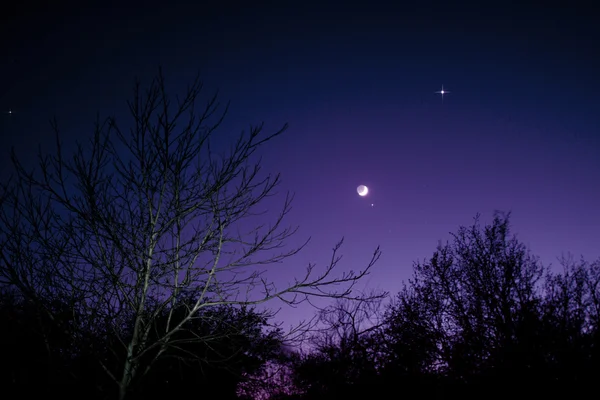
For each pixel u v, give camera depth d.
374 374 14.50
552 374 11.84
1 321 8.03
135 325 8.48
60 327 7.77
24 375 8.30
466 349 13.71
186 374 12.60
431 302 15.52
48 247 7.50
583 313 12.52
